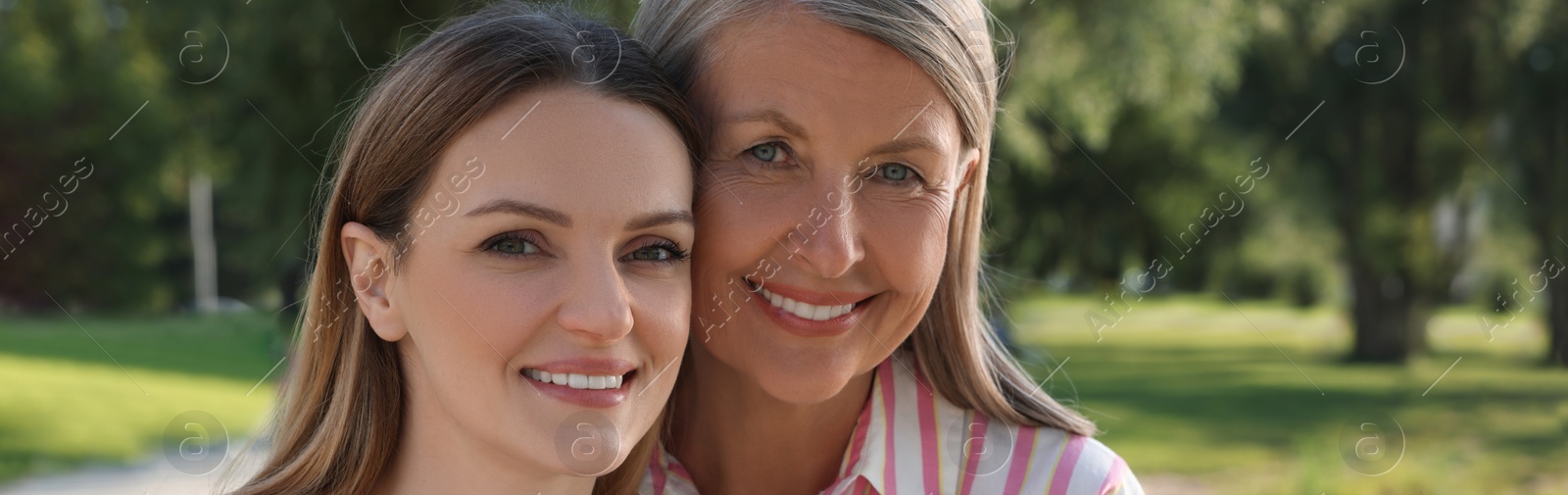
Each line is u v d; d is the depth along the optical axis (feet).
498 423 4.58
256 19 22.99
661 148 4.65
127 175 49.73
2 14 49.16
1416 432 35.68
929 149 4.88
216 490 5.87
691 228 4.81
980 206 5.63
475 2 6.02
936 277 5.15
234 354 40.16
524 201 4.42
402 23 21.31
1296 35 42.45
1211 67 31.68
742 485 5.74
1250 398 41.16
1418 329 53.06
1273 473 25.77
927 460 5.64
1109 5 27.20
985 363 6.08
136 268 53.67
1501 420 38.22
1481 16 41.63
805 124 4.73
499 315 4.49
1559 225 43.57
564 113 4.52
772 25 4.78
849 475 5.54
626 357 4.63
